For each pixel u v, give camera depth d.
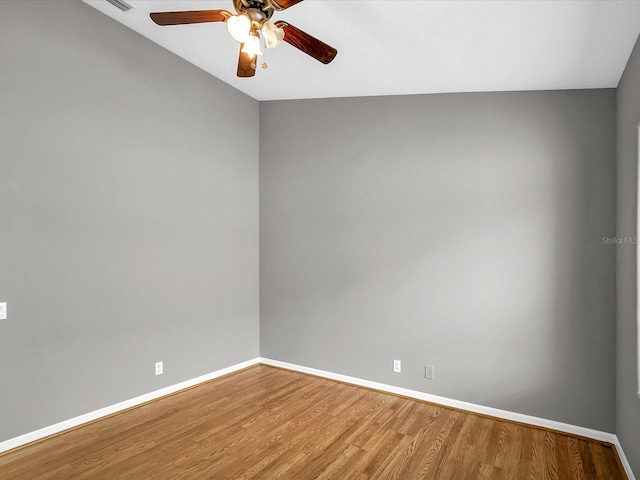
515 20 2.34
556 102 3.07
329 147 4.02
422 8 2.34
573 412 2.98
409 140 3.61
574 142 3.01
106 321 3.03
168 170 3.49
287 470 2.40
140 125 3.26
